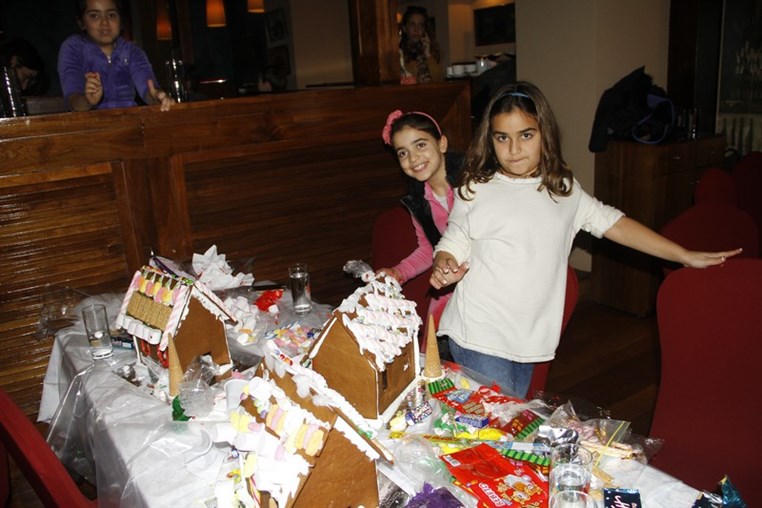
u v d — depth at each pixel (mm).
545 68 4109
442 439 1193
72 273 2426
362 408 1234
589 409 1355
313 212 2898
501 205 1624
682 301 1502
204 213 2637
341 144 2893
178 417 1313
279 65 7410
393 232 2293
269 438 981
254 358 1638
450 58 7555
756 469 1404
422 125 1989
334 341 1242
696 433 1507
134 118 2387
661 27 4176
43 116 2236
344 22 7520
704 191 2439
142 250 2539
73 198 2373
